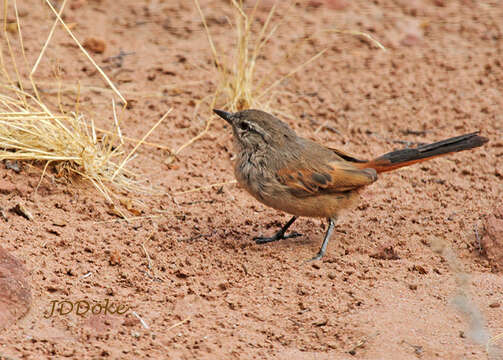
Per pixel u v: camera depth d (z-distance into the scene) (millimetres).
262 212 12820
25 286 9305
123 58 17578
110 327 9094
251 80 16203
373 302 10008
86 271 10227
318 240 11953
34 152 12422
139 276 10328
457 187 13711
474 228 12148
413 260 11320
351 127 15875
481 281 10602
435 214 12742
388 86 17578
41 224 11133
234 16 20219
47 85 15633
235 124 11750
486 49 19578
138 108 15500
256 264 11008
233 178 13773
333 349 9023
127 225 11695
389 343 9070
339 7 21453
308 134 15438
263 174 11414
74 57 17203
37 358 8312
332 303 9977
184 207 12617
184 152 14312
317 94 17031
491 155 14945
